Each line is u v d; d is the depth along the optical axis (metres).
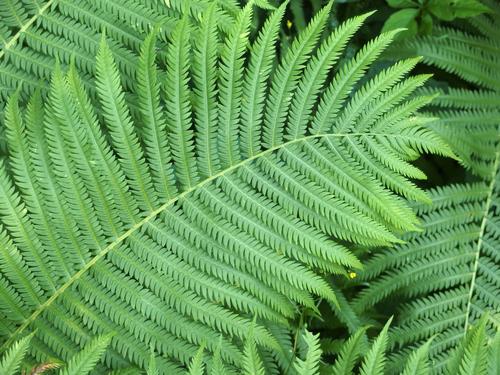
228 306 0.93
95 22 0.92
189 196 0.90
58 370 0.87
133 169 0.88
